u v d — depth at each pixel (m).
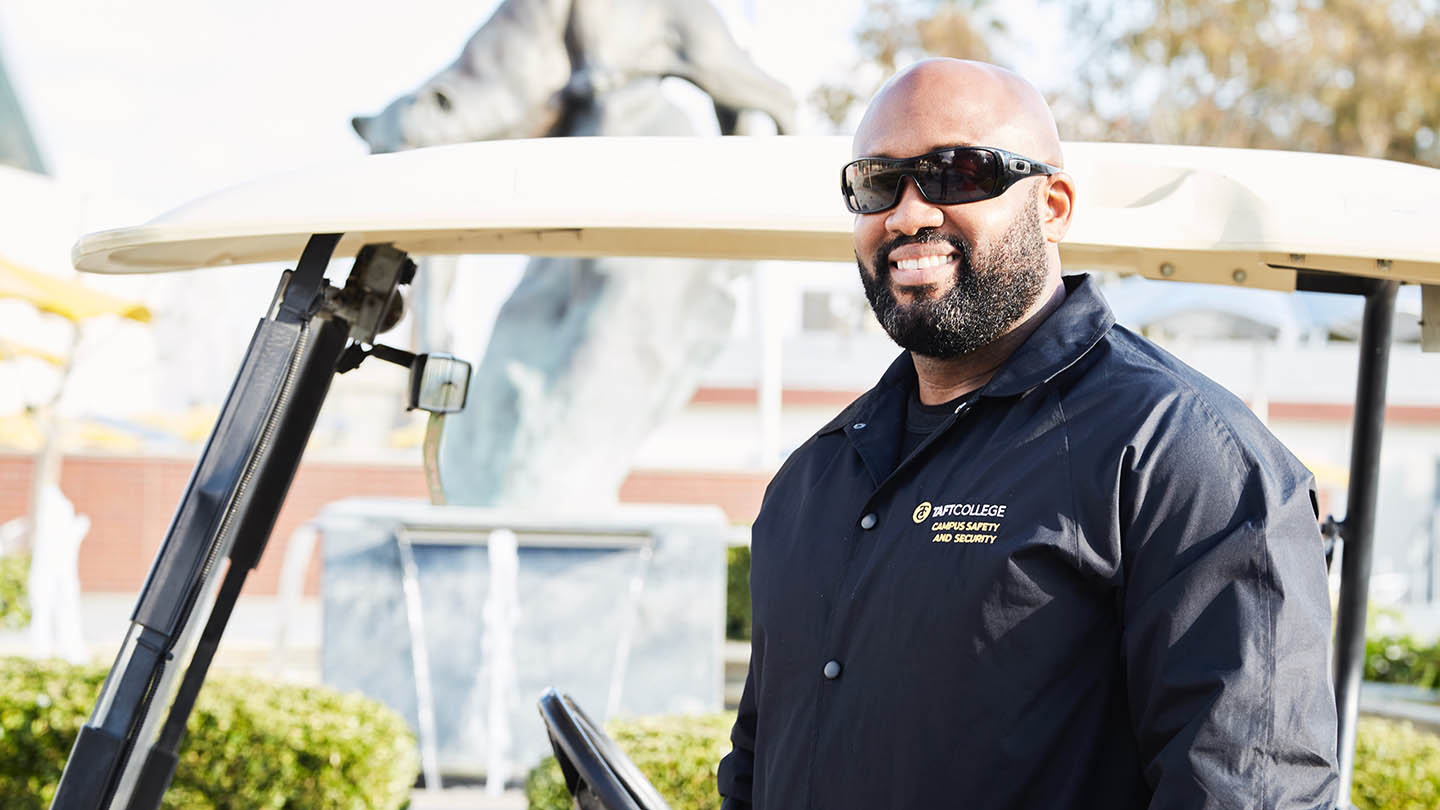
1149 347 1.59
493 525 6.14
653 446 19.84
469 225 1.91
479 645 6.13
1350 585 2.41
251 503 2.24
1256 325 10.36
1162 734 1.39
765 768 1.71
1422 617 14.48
